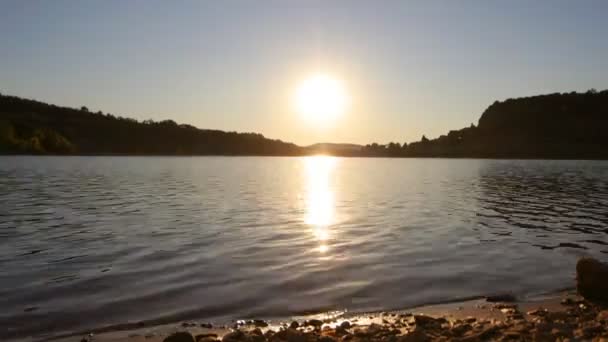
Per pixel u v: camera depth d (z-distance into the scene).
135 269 13.18
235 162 143.00
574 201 33.25
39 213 24.55
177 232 19.08
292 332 8.23
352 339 8.23
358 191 42.59
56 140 160.00
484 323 9.05
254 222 22.08
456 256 15.07
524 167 106.56
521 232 19.75
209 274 12.68
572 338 8.02
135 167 88.44
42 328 8.91
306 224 21.56
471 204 30.97
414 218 23.84
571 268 13.66
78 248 15.90
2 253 15.12
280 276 12.54
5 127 147.62
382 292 11.29
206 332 8.77
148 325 9.12
